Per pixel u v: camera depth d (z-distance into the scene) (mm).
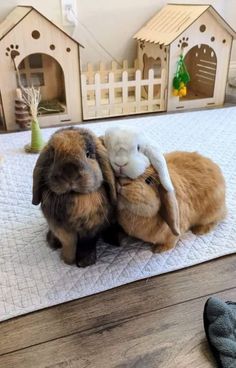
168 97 1137
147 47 1186
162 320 444
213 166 580
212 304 425
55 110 1073
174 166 556
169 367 390
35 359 401
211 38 1094
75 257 523
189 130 993
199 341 418
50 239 560
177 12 1148
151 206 479
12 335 427
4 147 896
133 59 1286
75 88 1041
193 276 509
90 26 1188
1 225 608
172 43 1055
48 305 460
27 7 973
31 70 1122
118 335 426
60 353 407
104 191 475
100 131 991
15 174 765
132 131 454
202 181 552
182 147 888
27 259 535
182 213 530
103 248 560
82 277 503
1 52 930
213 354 400
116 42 1239
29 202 671
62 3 1121
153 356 402
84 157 434
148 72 1144
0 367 392
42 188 472
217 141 923
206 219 580
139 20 1233
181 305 464
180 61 1089
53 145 436
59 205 459
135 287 491
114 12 1191
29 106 950
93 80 1167
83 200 454
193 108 1183
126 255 544
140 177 469
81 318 448
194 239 577
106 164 462
